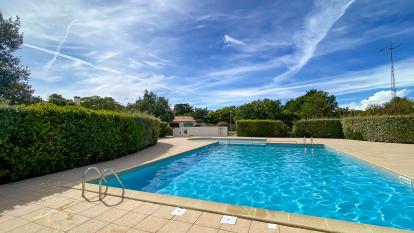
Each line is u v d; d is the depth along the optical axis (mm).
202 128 26422
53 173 6391
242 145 16953
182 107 69562
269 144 16266
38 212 3561
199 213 3461
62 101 20422
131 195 4234
